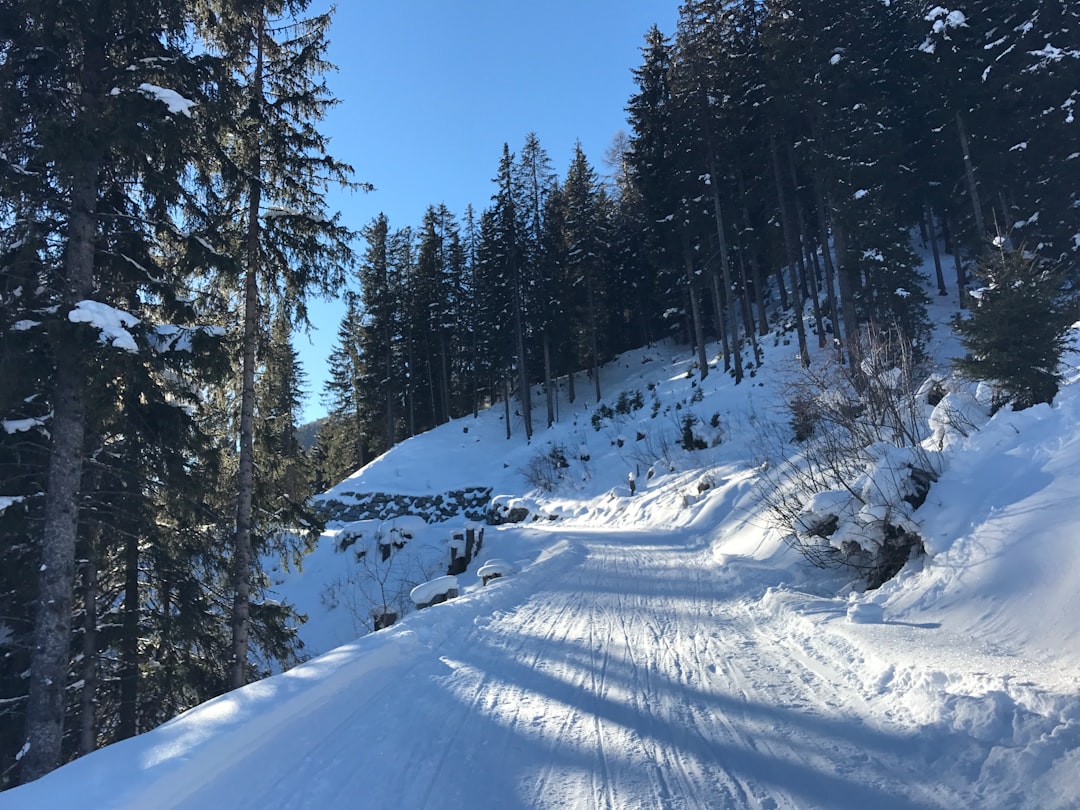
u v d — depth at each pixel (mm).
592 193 41594
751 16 29672
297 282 12477
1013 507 6230
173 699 11258
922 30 23375
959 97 22516
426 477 34531
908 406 10430
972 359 8625
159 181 9008
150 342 8492
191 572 11055
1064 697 3734
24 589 9078
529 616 8531
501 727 4633
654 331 48375
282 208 12164
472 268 46406
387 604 16859
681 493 18766
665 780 3666
